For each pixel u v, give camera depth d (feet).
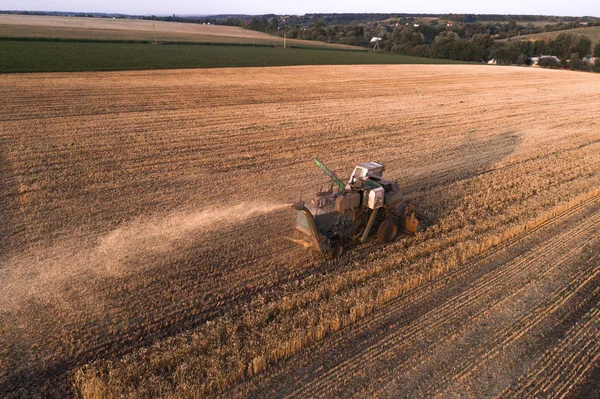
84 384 24.61
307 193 55.62
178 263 38.27
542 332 31.14
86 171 60.03
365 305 32.12
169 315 31.48
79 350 27.91
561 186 59.26
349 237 41.37
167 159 66.74
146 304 32.58
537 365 28.14
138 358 27.12
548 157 73.82
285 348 27.86
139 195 53.01
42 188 53.62
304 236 39.50
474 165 69.31
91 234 43.09
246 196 54.13
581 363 28.43
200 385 25.07
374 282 35.45
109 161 64.54
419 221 46.26
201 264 38.24
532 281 37.27
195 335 28.63
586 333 31.19
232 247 41.42
